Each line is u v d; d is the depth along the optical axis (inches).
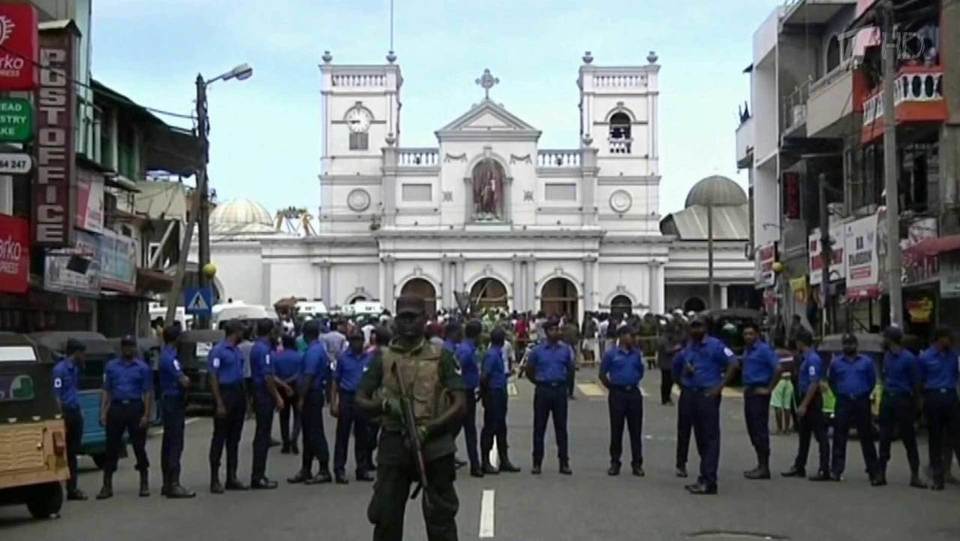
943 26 1001.5
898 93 997.2
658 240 3093.0
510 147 3105.3
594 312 2647.6
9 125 880.3
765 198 1683.1
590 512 540.4
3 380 541.3
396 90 3176.7
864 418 650.2
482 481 652.7
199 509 572.4
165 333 625.6
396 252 3056.1
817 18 1451.8
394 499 373.1
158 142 1604.3
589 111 3154.5
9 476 531.8
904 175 1099.9
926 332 1043.3
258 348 650.2
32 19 881.5
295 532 497.4
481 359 726.5
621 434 686.5
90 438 717.9
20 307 1061.1
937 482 630.5
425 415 372.2
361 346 674.2
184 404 647.8
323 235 3122.5
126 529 517.0
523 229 3063.5
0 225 907.4
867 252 1136.8
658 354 1539.1
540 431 689.6
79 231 1147.9
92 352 744.3
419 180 3110.2
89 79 1279.5
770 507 559.5
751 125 1737.2
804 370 675.4
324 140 3154.5
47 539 495.8
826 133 1261.1
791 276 1507.1
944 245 904.3
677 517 528.4
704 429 607.5
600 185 3147.1
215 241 3166.8
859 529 501.4
